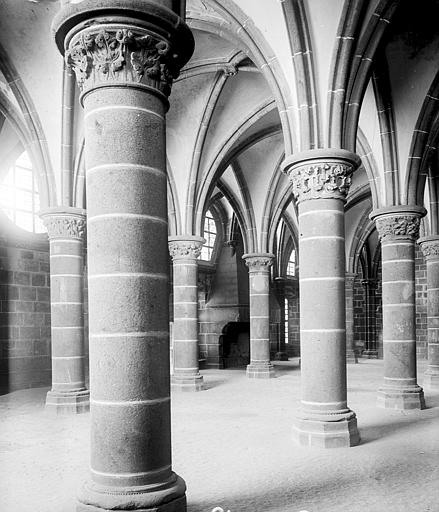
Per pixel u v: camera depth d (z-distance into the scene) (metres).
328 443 7.60
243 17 8.46
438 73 10.36
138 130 4.50
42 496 5.64
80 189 11.05
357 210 23.23
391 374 11.20
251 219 17.72
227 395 13.27
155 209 4.54
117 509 4.18
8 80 10.45
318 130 7.89
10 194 16.27
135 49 4.48
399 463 6.79
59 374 10.81
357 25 7.64
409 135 10.96
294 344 27.98
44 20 9.69
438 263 14.67
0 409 11.25
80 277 11.06
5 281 15.34
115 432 4.30
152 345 4.43
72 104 10.59
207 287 22.91
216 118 13.96
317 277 7.77
